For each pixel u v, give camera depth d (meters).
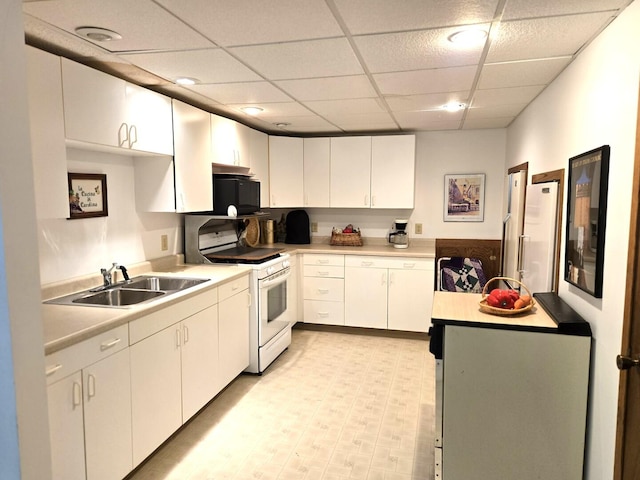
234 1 1.56
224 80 2.62
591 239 1.77
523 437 1.90
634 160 1.39
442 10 1.64
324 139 4.62
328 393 3.17
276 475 2.25
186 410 2.56
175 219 3.46
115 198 2.82
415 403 3.02
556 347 1.84
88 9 1.62
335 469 2.30
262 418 2.82
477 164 4.57
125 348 2.03
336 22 1.76
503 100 3.13
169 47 2.05
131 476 2.23
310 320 4.56
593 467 1.77
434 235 4.74
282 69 2.40
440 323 1.94
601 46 1.79
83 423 1.80
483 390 1.92
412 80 2.62
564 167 2.28
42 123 1.94
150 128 2.67
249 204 3.76
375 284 4.35
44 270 2.33
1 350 1.27
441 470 2.02
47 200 1.97
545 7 1.60
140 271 3.02
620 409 1.46
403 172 4.48
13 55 1.25
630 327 1.40
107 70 2.41
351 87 2.79
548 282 2.34
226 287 3.02
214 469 2.30
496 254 4.59
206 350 2.77
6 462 1.31
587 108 1.94
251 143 4.09
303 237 4.93
